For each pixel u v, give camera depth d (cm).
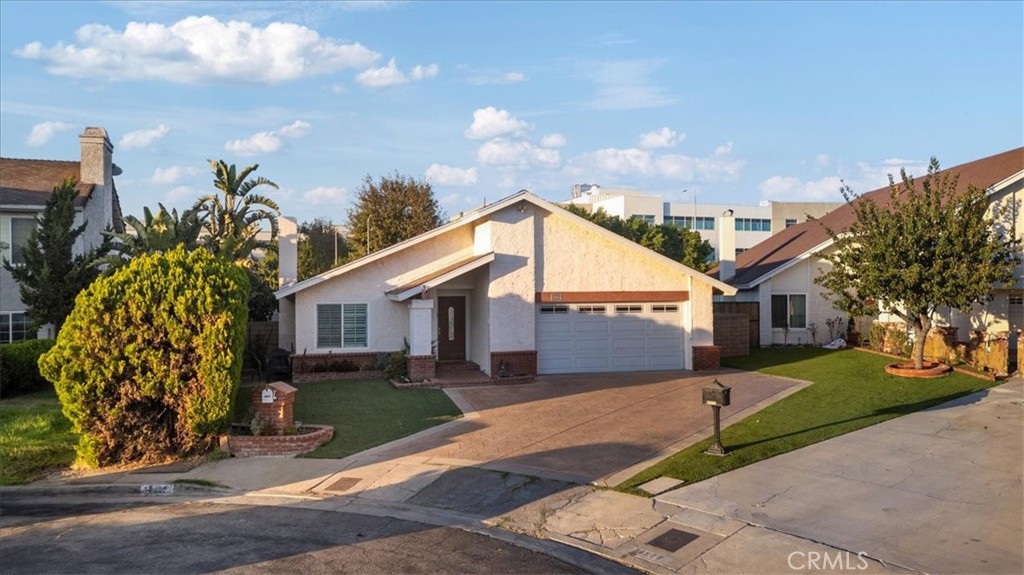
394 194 4822
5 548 827
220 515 948
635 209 7331
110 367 1163
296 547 817
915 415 1406
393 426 1401
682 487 996
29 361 1747
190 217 2231
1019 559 735
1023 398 1538
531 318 2062
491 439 1287
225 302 1234
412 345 1927
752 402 1577
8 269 1933
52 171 2662
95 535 871
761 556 763
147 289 1184
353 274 2103
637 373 2119
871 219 1900
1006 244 1802
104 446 1179
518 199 2038
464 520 912
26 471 1144
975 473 1023
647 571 744
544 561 773
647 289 2173
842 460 1105
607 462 1126
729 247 2978
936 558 742
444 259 2200
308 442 1244
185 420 1212
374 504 983
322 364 2030
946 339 2067
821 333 2672
